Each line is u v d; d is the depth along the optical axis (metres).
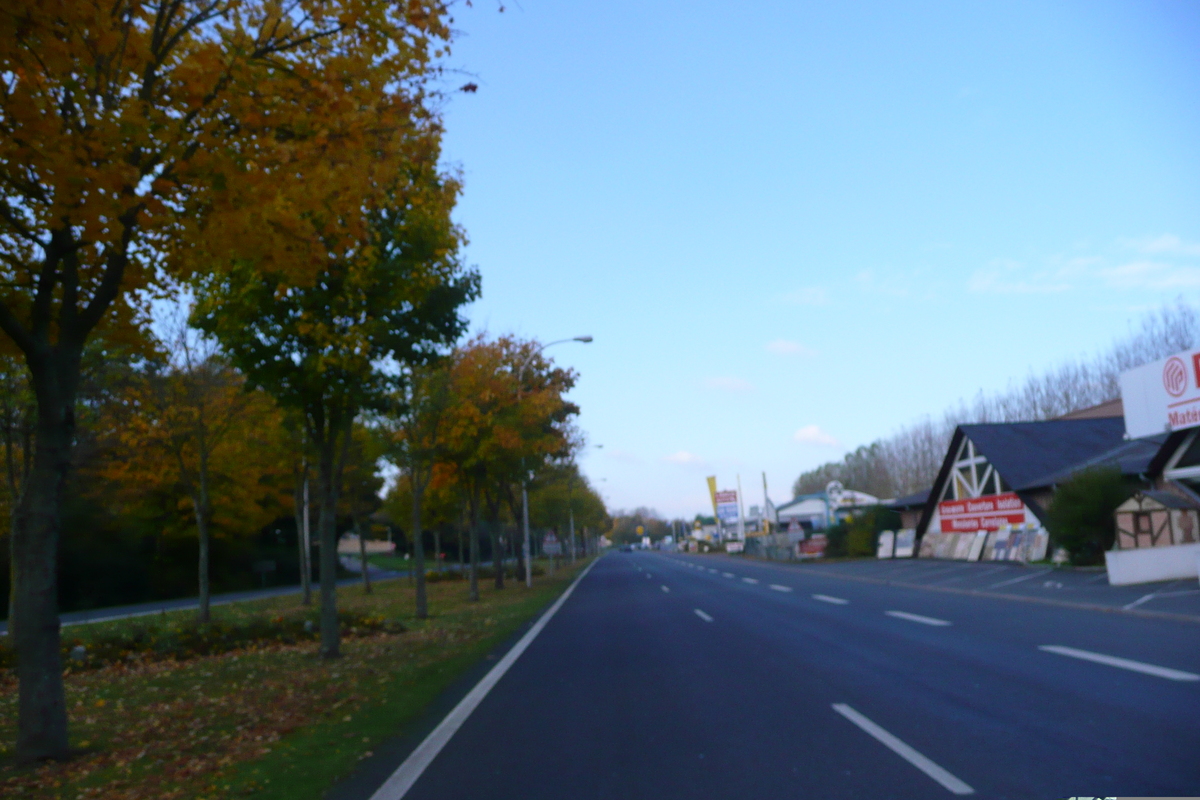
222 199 7.87
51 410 7.65
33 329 7.55
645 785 5.96
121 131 7.12
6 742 8.38
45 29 6.83
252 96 8.12
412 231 13.19
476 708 9.39
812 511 91.00
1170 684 8.25
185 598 44.22
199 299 13.97
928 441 71.00
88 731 8.76
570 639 16.38
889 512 48.34
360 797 6.03
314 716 9.20
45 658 7.50
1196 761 5.64
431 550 103.12
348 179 8.59
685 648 13.73
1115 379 50.41
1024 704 7.79
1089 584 20.86
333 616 14.60
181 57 8.35
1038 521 33.09
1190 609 14.27
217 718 9.27
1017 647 11.44
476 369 30.34
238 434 25.75
